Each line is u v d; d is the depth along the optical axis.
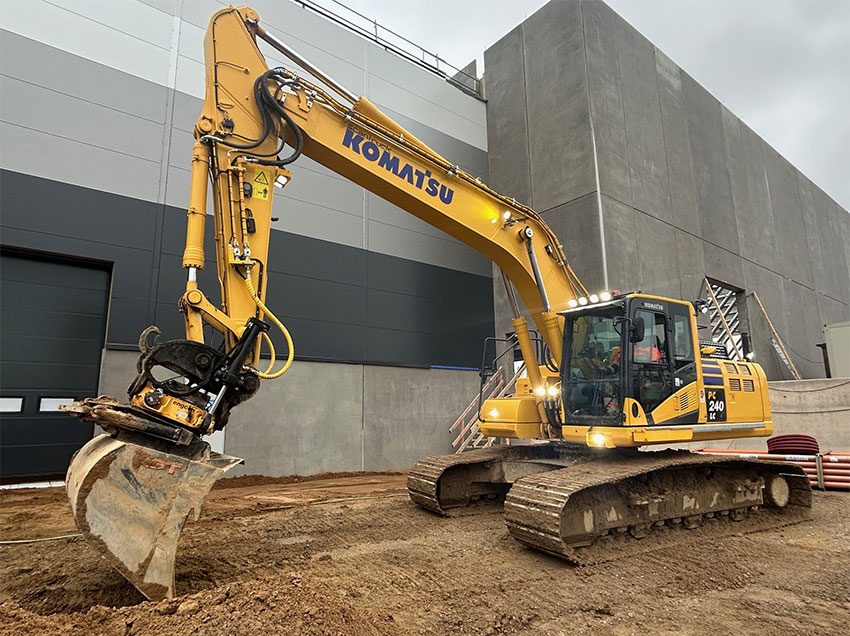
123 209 10.56
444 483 7.48
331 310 13.28
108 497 3.41
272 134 5.21
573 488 5.12
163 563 3.52
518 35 16.95
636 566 5.07
